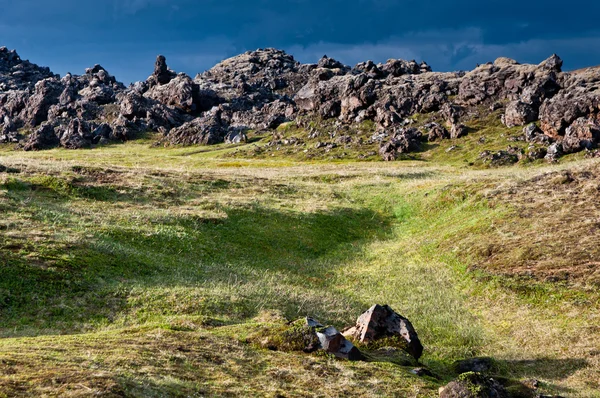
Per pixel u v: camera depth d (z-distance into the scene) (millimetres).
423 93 147750
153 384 10094
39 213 31141
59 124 170125
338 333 14531
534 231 30625
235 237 35094
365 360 14477
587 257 25578
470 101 138875
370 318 16859
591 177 37969
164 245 30484
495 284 25547
